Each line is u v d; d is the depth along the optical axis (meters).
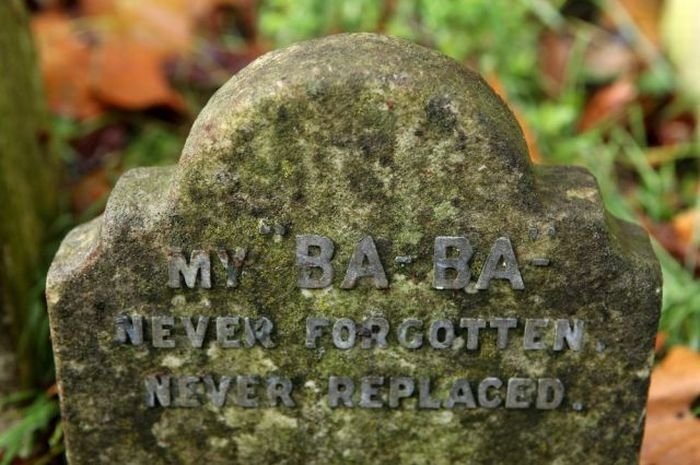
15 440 0.93
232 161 0.78
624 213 1.15
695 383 0.94
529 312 0.81
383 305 0.81
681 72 1.33
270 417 0.84
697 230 1.15
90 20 1.44
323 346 0.82
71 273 0.80
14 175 1.02
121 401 0.84
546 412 0.84
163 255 0.80
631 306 0.81
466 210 0.79
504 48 1.31
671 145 1.28
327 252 0.80
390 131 0.77
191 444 0.85
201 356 0.82
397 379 0.83
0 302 0.96
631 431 0.84
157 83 1.31
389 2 1.37
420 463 0.86
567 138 1.26
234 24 1.49
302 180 0.78
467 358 0.82
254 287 0.81
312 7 1.31
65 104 1.31
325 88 0.76
